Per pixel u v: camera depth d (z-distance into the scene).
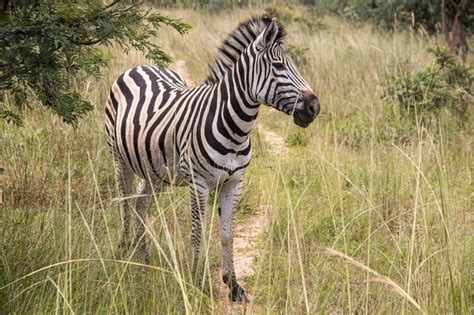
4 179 8.07
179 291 5.34
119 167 7.28
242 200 8.88
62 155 8.81
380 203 7.99
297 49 17.53
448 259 4.97
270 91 5.74
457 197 7.86
